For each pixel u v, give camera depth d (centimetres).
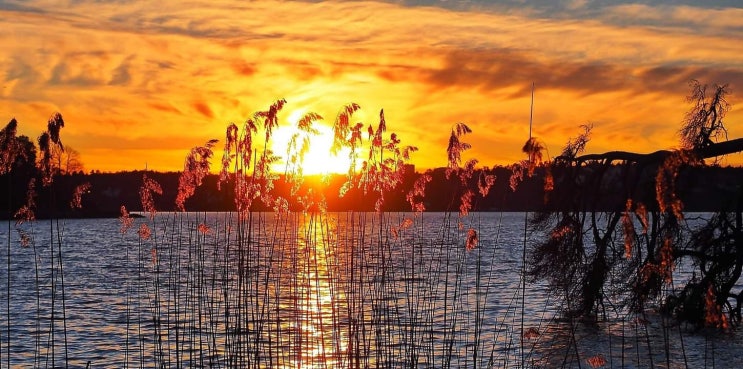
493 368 1719
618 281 2364
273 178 1584
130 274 3631
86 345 2000
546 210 2397
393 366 1574
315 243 1770
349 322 1575
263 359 1655
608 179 2483
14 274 3897
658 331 2220
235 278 2017
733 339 2145
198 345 1908
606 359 1850
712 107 2297
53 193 1347
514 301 2741
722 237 2283
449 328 2058
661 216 2266
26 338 2102
